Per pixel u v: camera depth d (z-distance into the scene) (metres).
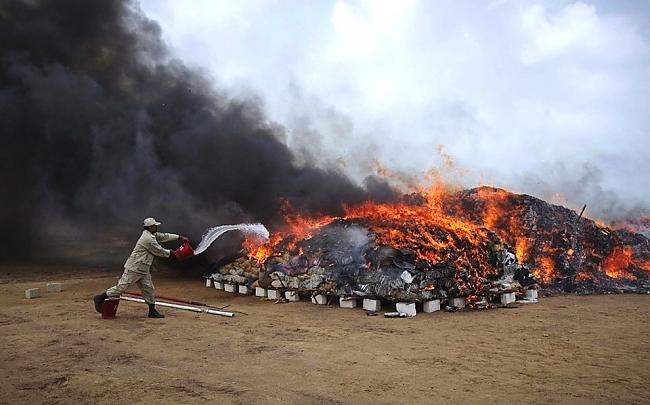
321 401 5.12
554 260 14.97
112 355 6.80
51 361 6.49
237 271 13.62
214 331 8.34
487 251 12.65
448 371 6.15
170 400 5.15
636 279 15.57
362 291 10.80
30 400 5.17
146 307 10.59
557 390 5.45
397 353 7.01
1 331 8.11
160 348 7.19
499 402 5.08
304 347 7.31
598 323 9.26
